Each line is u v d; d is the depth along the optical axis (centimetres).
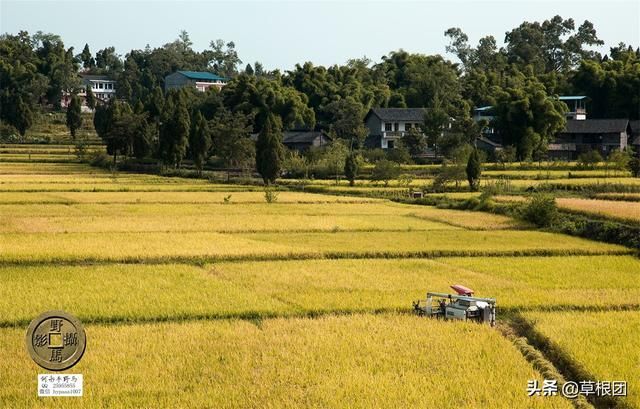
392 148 17325
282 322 3688
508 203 9125
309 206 9350
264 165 12512
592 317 3862
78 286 4409
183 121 15688
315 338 3406
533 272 5131
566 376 3119
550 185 11144
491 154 15725
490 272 5134
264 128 12562
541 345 3484
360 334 3475
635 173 13025
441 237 6688
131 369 2977
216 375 2923
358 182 12719
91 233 6519
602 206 8194
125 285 4469
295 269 5125
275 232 6962
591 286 4672
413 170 14062
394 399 2703
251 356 3148
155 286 4459
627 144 17225
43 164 16550
